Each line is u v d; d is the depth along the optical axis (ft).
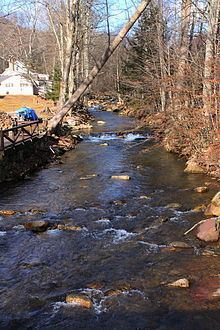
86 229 28.32
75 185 41.81
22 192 39.01
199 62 52.49
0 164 42.27
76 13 81.30
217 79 41.68
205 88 44.98
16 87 200.75
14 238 26.68
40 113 106.83
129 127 92.68
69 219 30.55
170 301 18.53
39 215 31.63
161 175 45.68
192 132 47.62
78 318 17.42
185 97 51.26
